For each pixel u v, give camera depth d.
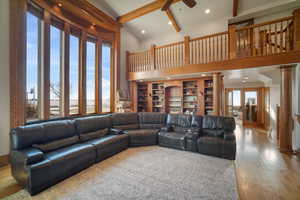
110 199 1.91
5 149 2.82
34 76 3.38
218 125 3.87
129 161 3.06
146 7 4.96
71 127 3.11
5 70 2.79
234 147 3.15
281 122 3.71
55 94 3.82
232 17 5.42
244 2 4.71
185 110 6.14
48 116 3.53
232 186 2.20
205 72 4.34
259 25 3.61
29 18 3.22
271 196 2.01
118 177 2.43
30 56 3.29
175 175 2.50
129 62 6.18
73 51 4.27
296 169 2.78
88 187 2.16
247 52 3.99
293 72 4.00
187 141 3.65
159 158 3.22
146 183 2.26
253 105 7.90
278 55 3.37
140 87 6.96
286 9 4.75
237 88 8.48
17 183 2.25
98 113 4.97
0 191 2.06
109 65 5.56
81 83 4.42
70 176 2.44
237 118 8.55
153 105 6.68
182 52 5.04
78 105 4.43
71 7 3.84
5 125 2.81
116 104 5.47
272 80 5.51
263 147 4.08
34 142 2.46
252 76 5.33
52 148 2.60
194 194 2.01
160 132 4.20
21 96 2.96
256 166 2.89
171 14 5.33
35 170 1.97
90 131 3.53
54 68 3.79
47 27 3.44
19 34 2.91
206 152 3.42
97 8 4.57
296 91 3.94
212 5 4.94
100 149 3.05
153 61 5.45
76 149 2.65
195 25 6.16
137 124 4.70
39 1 3.21
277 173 2.63
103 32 5.13
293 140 4.04
